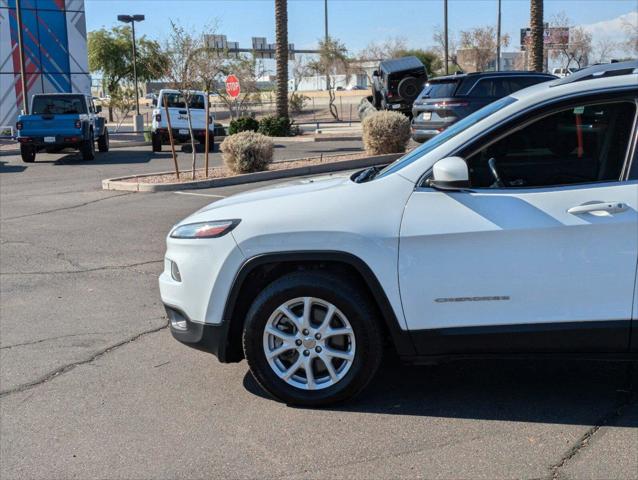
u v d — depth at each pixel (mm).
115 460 4094
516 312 4320
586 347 4324
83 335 6297
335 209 4465
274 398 4742
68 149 26156
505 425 4332
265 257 4508
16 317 6871
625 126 4309
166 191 14672
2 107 33906
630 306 4242
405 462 3936
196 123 24672
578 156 4379
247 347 4594
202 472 3930
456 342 4395
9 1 33250
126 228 10922
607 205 4191
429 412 4543
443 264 4336
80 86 35312
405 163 4688
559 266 4254
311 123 40969
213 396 4918
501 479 3723
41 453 4211
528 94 4527
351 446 4145
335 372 4566
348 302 4449
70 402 4902
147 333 6301
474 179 4449
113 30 51344
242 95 38906
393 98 28578
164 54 16016
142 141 30453
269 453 4102
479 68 59531
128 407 4793
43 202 13844
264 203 4664
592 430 4227
